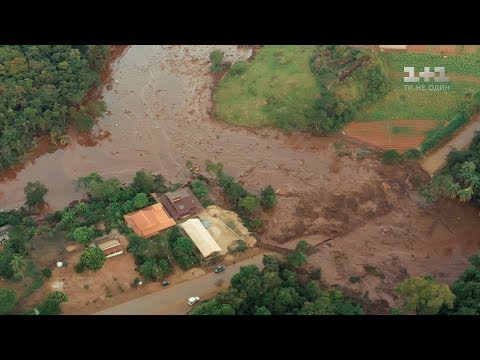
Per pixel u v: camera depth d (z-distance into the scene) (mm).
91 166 167875
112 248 136125
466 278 127375
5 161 163750
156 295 130250
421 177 159375
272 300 121625
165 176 163750
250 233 144375
